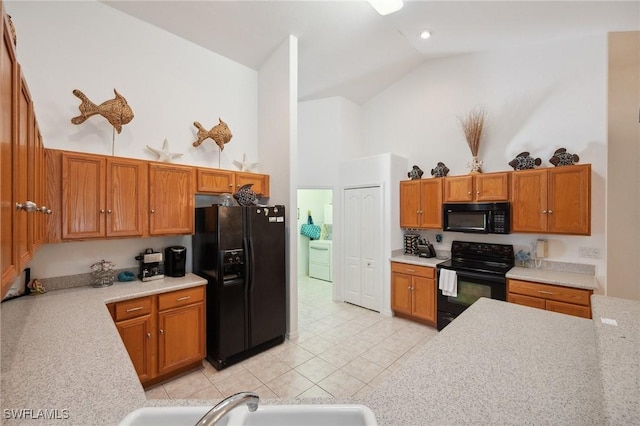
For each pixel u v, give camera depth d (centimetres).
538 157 343
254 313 299
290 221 338
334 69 413
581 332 155
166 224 278
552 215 308
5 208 89
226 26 305
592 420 89
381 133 492
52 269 245
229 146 356
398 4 264
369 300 441
